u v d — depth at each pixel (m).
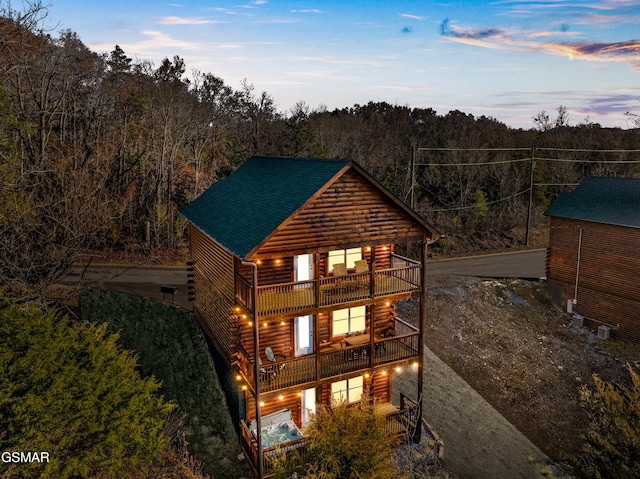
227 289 17.84
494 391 23.11
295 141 49.34
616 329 29.09
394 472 13.98
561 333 29.41
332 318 18.98
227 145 51.97
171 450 16.03
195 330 21.95
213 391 19.03
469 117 85.88
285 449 15.73
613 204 29.91
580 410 22.58
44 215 20.92
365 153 62.25
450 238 44.41
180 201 40.75
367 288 17.41
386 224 16.92
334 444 13.46
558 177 57.88
